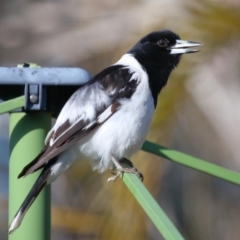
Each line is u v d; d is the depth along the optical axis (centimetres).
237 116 1183
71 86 816
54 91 840
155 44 1012
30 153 810
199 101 1151
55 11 1339
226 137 1202
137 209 1057
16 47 1376
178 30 1120
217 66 1140
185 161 815
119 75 961
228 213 1334
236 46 1120
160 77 1001
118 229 1064
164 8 1146
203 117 1169
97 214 1109
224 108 1179
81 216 1149
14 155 812
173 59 1012
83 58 1242
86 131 917
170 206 1288
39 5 1362
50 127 834
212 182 1316
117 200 1068
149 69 998
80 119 910
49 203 827
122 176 806
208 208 1316
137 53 1014
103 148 937
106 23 1209
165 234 657
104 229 1071
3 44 1384
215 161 1211
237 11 1123
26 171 787
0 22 1391
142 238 1051
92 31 1230
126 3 1201
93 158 954
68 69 805
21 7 1387
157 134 1055
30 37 1366
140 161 1062
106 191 1087
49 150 831
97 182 1161
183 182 1293
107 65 1214
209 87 1146
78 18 1280
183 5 1130
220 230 1325
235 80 1157
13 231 777
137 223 1055
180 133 1173
